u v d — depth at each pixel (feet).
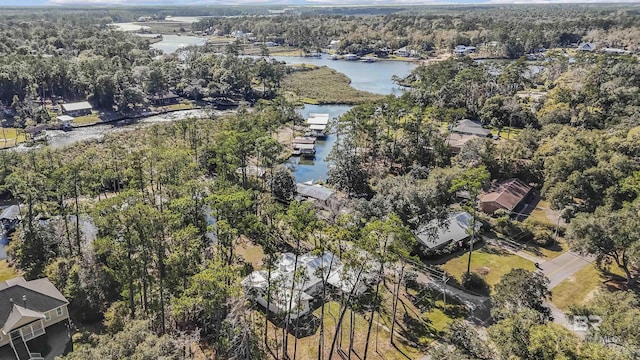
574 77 528.22
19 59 594.65
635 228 185.88
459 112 422.82
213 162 335.47
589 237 193.57
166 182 261.65
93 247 196.65
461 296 198.59
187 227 193.47
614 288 197.06
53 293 176.76
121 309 173.06
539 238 241.96
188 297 158.20
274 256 186.39
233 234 203.51
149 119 538.88
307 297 183.52
